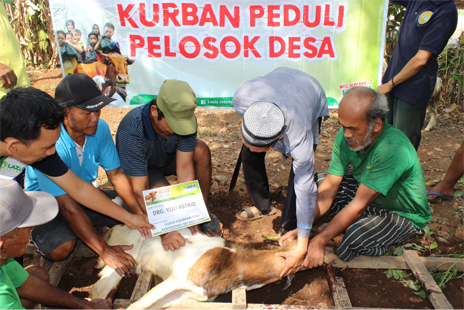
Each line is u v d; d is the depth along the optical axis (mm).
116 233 2732
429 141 5059
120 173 2729
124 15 4332
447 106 6305
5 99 1584
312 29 4316
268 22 4316
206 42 4445
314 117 2617
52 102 1683
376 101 2229
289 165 4406
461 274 2660
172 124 2254
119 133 2539
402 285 2584
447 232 3148
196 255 2400
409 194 2646
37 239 2441
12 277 1844
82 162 2527
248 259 2463
